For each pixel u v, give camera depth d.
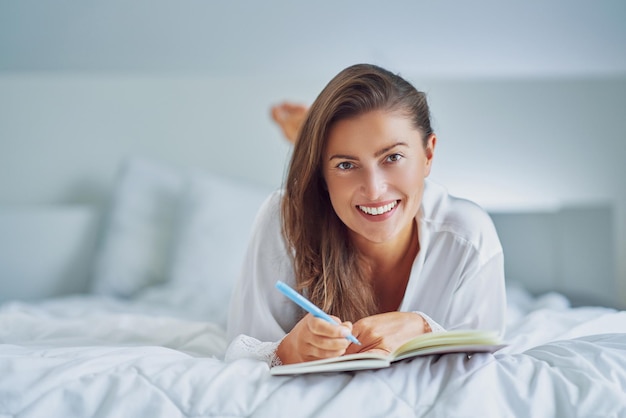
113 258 2.51
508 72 2.78
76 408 0.80
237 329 1.21
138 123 2.83
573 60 2.75
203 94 2.83
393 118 0.98
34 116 2.82
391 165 1.00
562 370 0.86
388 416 0.78
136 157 2.82
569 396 0.80
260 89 2.82
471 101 2.77
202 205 2.45
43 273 2.67
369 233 1.03
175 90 2.83
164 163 2.82
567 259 2.66
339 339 0.87
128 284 2.48
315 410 0.79
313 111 1.03
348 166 1.01
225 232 2.41
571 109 2.76
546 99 2.76
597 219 2.66
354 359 0.84
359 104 0.98
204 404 0.79
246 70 2.82
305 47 2.78
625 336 0.98
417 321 0.98
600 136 2.75
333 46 2.77
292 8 2.73
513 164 2.76
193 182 2.53
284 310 1.21
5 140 2.82
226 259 2.37
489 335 0.84
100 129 2.83
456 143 2.77
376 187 0.99
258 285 1.19
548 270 2.66
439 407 0.79
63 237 2.70
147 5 2.71
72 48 2.77
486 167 2.76
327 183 1.05
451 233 1.15
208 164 2.83
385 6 2.71
